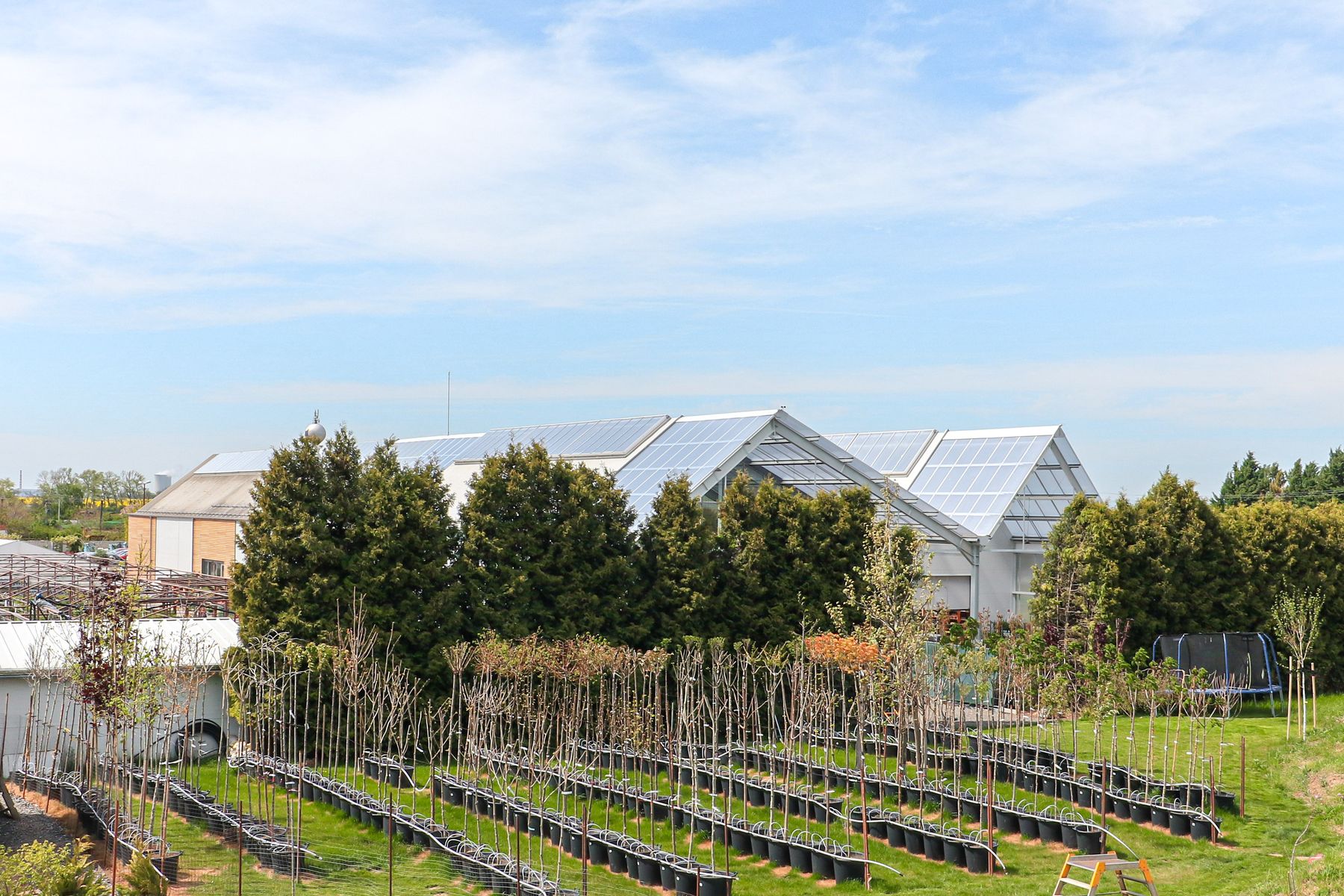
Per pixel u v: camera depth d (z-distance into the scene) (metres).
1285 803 23.06
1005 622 36.62
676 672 27.88
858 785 24.80
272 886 18.12
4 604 39.03
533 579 31.70
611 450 43.50
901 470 51.31
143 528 61.41
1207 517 37.47
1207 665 34.88
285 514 29.64
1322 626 37.84
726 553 34.28
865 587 34.00
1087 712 25.44
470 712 23.78
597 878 19.22
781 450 39.41
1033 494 47.69
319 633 28.80
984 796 22.91
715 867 19.31
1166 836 21.09
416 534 30.36
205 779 25.95
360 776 26.38
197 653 24.55
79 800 21.98
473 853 19.75
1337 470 87.31
